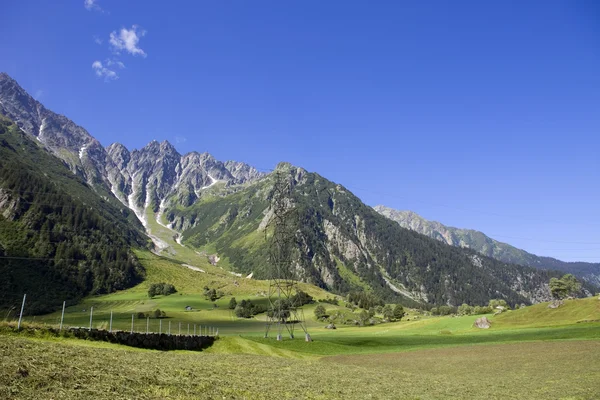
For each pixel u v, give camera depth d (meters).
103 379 21.69
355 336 133.62
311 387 34.75
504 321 149.25
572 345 82.00
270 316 182.50
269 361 53.81
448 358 77.12
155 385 23.34
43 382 18.64
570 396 39.28
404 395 36.53
